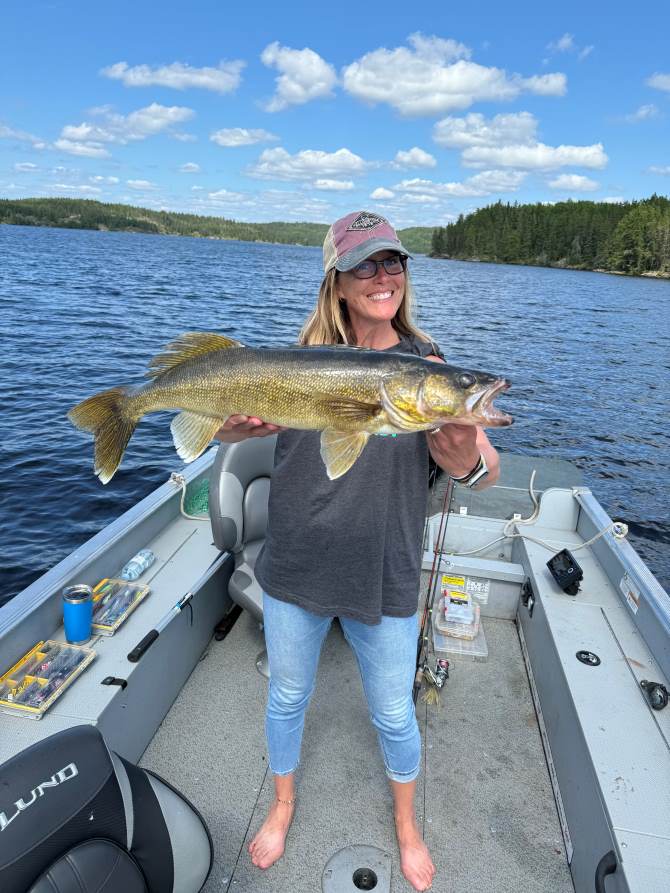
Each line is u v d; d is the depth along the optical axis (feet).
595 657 10.63
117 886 5.89
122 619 10.77
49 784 5.77
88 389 45.68
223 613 13.97
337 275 8.05
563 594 12.60
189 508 15.56
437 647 13.34
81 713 8.82
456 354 76.33
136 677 9.96
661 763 8.49
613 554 13.02
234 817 9.43
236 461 12.94
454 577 14.39
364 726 11.36
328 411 7.59
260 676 12.37
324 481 7.26
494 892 8.46
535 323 115.85
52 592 10.39
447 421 6.89
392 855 8.87
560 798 9.67
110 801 6.14
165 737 10.80
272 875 8.54
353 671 12.80
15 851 5.38
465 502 16.38
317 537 7.22
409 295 8.23
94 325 76.18
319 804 9.68
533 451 41.45
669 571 27.40
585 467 39.14
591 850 8.10
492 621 14.53
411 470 7.39
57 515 27.32
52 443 34.76
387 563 7.36
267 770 10.28
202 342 9.06
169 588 12.13
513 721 11.59
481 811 9.70
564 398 56.65
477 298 165.78
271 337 76.84
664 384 65.77
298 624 7.70
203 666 12.59
